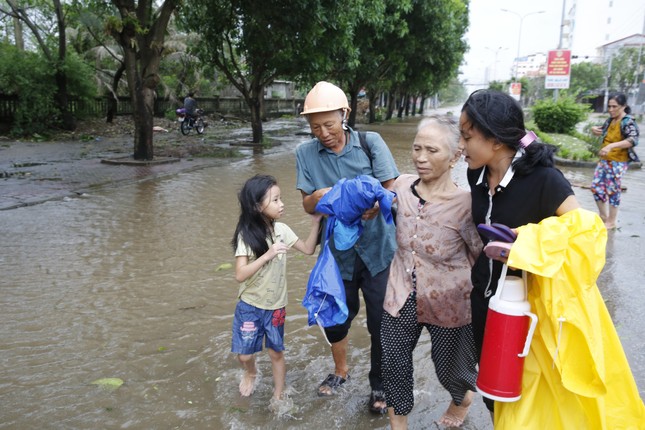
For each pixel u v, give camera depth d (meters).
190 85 30.47
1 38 25.19
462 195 2.36
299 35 14.11
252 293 2.88
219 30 14.75
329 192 2.59
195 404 2.99
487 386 1.88
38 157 12.92
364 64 22.48
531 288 1.90
